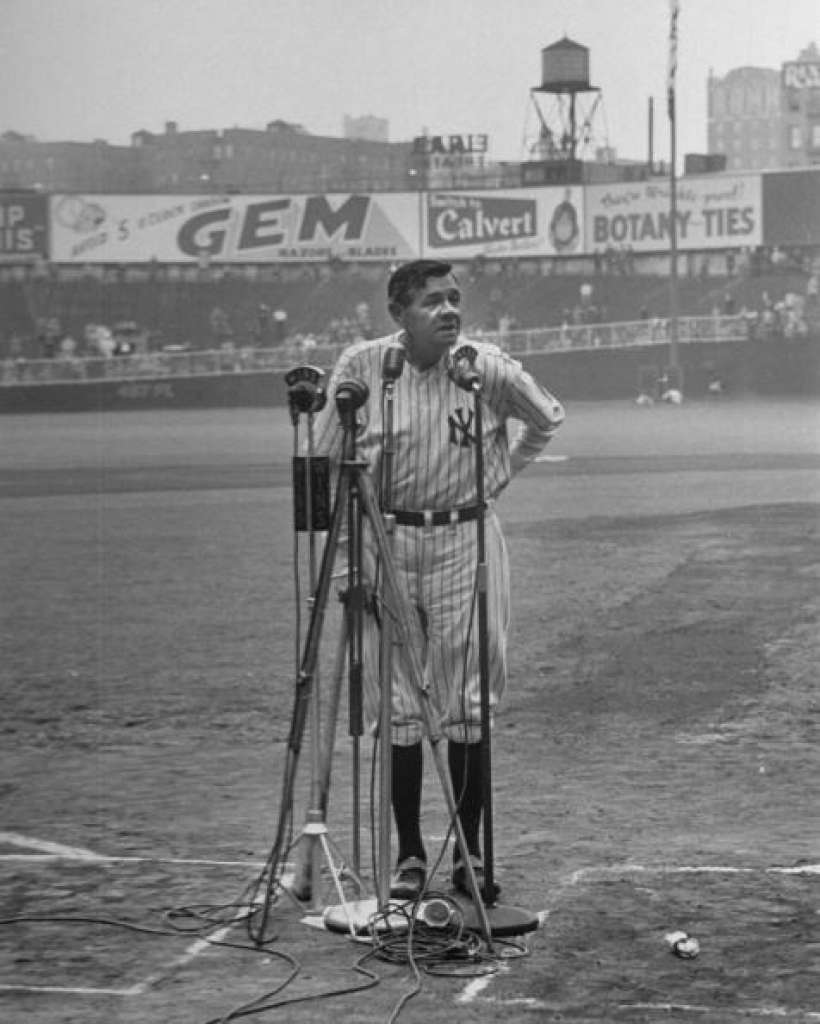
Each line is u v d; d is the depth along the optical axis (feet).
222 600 46.91
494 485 23.13
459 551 22.79
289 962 20.61
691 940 20.62
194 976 20.16
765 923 21.95
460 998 19.17
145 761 34.12
